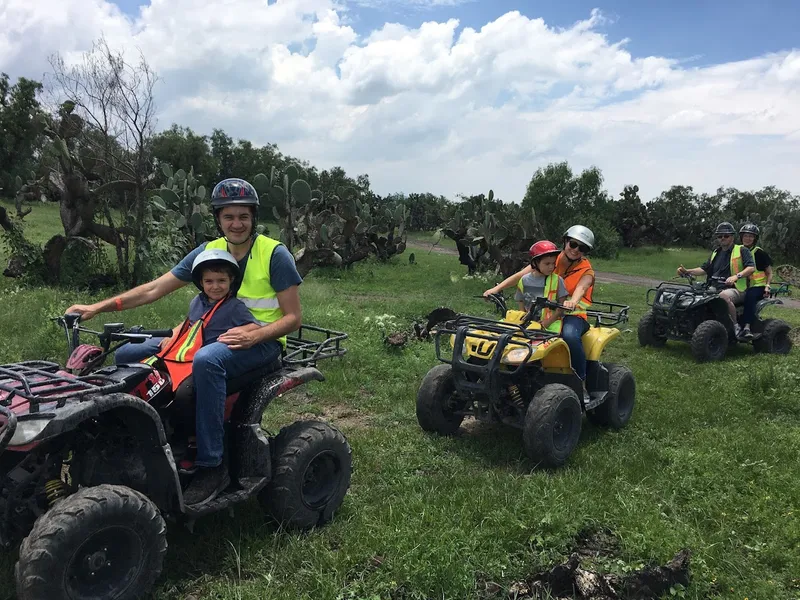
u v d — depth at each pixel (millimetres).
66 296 10766
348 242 21594
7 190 41344
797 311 15844
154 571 3027
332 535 3875
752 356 9875
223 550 3598
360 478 4754
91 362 3607
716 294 9789
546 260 5773
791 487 4625
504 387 5621
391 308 12609
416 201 59875
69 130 13055
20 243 12852
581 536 3938
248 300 3723
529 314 5684
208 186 60906
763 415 6688
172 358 3559
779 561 3766
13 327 8266
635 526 3916
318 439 3883
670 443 5840
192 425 3602
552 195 34188
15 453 2992
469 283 18922
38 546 2637
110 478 3277
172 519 3326
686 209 49375
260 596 3164
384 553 3568
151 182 13102
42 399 2752
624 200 45906
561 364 5676
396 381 7465
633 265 31219
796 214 29516
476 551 3627
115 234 12953
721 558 3746
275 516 3771
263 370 3777
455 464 5172
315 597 3221
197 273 3658
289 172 17219
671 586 3479
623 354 9914
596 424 6305
